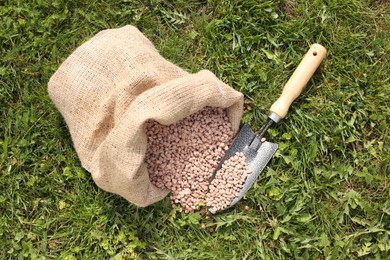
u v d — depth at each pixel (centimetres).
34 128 100
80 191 100
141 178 91
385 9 104
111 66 93
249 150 98
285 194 101
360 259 101
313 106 102
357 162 102
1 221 99
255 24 103
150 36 103
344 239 101
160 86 89
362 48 103
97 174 92
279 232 100
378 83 102
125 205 100
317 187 101
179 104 90
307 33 103
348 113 103
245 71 103
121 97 91
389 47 103
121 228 100
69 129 96
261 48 103
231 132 99
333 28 103
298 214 100
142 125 87
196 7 104
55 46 101
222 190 98
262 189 101
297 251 100
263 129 98
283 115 97
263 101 102
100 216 100
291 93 98
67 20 102
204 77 92
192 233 101
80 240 100
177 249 100
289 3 104
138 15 103
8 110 101
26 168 101
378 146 102
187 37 103
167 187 98
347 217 102
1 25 101
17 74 101
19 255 99
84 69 92
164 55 103
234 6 103
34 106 101
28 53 101
